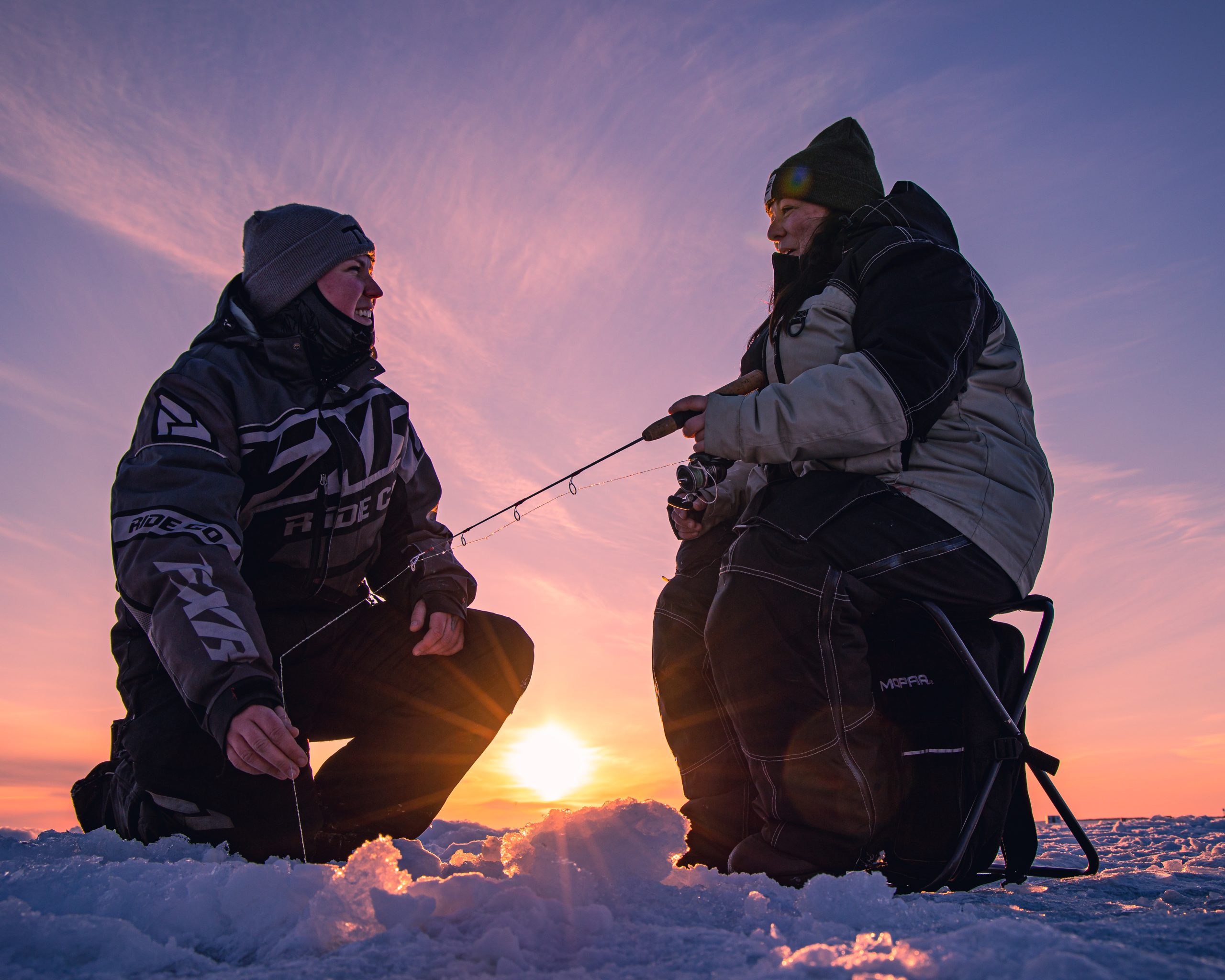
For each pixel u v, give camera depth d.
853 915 1.31
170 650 1.72
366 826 2.23
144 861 1.45
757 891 1.39
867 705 1.76
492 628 2.38
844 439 1.82
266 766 1.65
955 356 1.84
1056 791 1.95
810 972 0.92
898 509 1.81
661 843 1.58
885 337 1.85
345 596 2.31
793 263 2.33
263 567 2.20
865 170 2.28
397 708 2.30
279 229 2.25
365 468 2.25
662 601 2.22
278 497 2.15
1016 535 1.86
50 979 1.00
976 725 1.81
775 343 2.08
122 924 1.10
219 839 1.90
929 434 1.89
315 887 1.25
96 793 2.29
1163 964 0.89
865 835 1.72
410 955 1.02
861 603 1.78
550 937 1.11
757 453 1.88
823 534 1.79
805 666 1.74
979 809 1.75
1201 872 2.14
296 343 2.19
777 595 1.77
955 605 1.85
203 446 1.98
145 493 1.90
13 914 1.11
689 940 1.11
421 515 2.45
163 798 1.91
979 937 0.99
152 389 2.06
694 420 1.97
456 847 2.32
